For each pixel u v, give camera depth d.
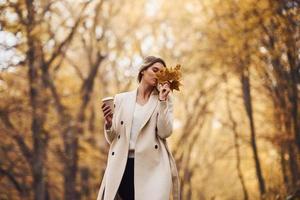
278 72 21.70
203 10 28.27
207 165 41.31
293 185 20.88
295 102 21.38
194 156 41.34
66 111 26.86
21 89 25.53
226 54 23.55
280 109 22.61
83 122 28.34
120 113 5.39
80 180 30.12
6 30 22.33
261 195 23.23
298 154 21.16
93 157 26.78
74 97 27.17
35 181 24.20
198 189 44.12
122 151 5.33
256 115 31.81
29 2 22.70
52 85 26.62
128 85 32.56
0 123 24.78
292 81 21.11
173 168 5.42
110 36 31.05
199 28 27.53
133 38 32.62
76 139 26.56
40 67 25.52
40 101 24.62
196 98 34.94
